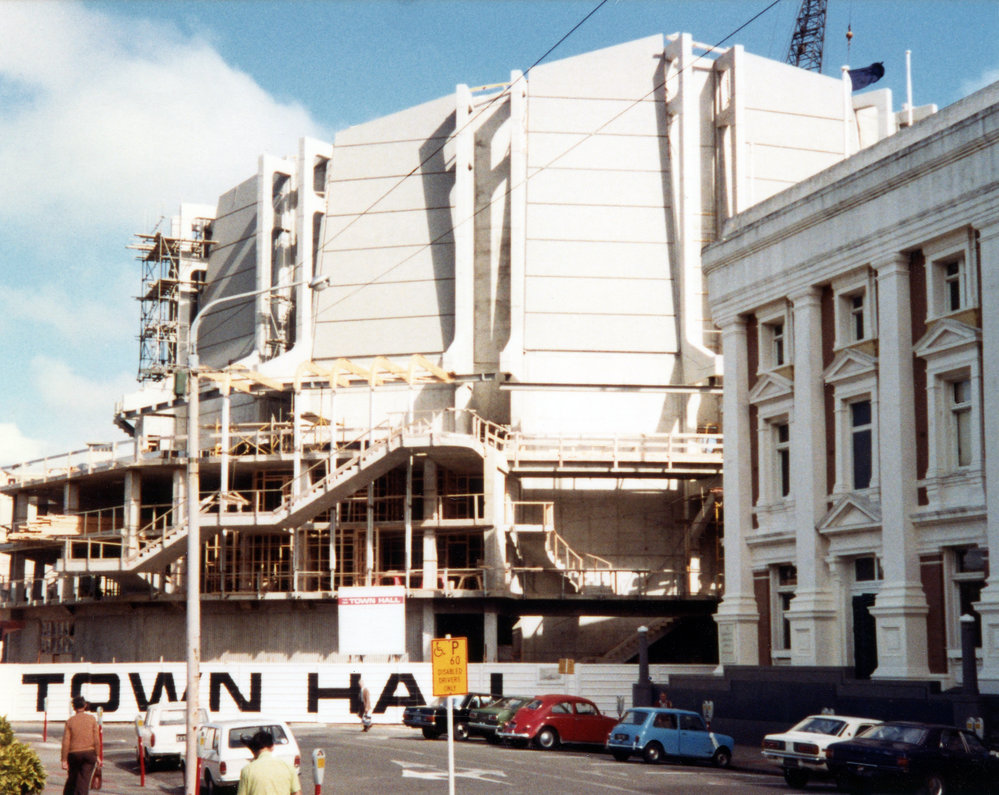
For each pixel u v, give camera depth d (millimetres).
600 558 65938
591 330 68875
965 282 36125
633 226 69875
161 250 82188
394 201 73812
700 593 64625
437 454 61531
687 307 68438
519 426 67625
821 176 42594
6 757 19703
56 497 81688
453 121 73250
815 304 41875
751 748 40625
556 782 28172
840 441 40469
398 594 51562
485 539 62094
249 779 14203
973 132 34938
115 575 64500
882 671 37156
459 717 42625
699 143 70625
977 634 35375
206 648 66312
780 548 43250
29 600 74188
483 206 72188
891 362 37875
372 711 53062
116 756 38375
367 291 73125
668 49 70812
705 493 65562
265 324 75188
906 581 36719
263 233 76250
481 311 71312
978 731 30547
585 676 53312
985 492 34562
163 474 71375
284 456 63906
